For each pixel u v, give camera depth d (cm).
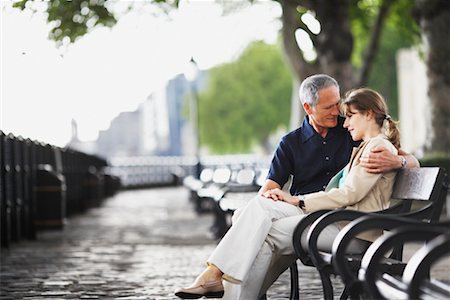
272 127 9744
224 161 7125
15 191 1827
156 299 1024
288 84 9688
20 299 1041
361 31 3566
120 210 3338
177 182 7056
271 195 767
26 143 1911
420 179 709
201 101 9800
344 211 677
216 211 1878
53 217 2172
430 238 522
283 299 995
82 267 1377
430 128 2650
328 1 2891
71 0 2620
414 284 472
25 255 1577
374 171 747
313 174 867
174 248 1697
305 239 749
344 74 2920
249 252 739
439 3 2600
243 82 9712
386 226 599
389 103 6712
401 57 5688
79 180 3161
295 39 3039
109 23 2705
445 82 2630
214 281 743
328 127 866
